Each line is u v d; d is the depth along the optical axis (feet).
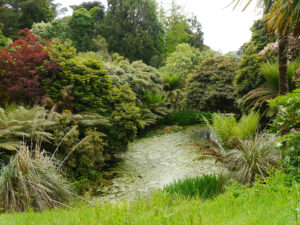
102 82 28.66
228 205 8.65
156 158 29.63
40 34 77.71
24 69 26.16
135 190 19.40
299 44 16.97
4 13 83.15
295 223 5.68
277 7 12.88
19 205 13.28
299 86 21.89
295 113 12.08
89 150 22.26
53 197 14.58
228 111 48.34
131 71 46.68
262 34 37.99
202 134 43.29
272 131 13.70
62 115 22.33
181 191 14.01
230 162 16.53
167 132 47.09
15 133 18.30
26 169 14.71
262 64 28.40
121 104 28.96
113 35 107.96
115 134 28.09
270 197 8.74
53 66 25.59
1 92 25.22
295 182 9.39
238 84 31.45
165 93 58.54
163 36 122.21
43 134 19.24
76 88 26.37
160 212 8.16
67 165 21.43
